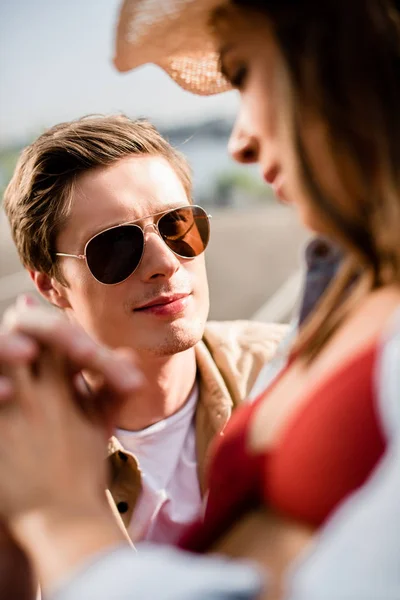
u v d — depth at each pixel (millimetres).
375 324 668
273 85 738
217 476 766
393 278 701
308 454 638
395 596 533
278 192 821
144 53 990
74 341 811
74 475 736
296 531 643
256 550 661
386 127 681
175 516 1709
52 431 755
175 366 1741
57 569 659
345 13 695
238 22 760
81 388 856
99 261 1728
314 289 909
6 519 721
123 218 1708
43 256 1861
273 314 10227
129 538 1611
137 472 1684
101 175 1745
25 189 1852
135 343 1725
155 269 1678
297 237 17922
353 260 763
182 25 885
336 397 632
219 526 738
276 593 611
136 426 1740
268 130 761
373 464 599
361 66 686
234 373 1915
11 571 882
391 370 602
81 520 696
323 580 560
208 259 15703
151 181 1751
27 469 729
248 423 760
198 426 1810
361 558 552
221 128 34688
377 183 687
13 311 852
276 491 670
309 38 703
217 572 618
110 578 623
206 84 1239
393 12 708
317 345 733
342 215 701
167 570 622
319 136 696
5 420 755
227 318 10234
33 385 779
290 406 706
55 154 1763
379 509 562
